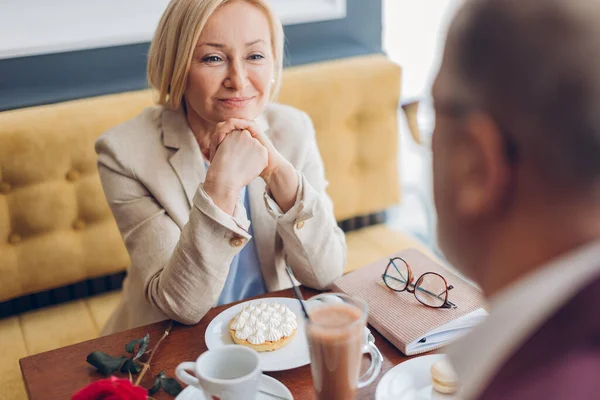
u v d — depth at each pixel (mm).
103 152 1413
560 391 411
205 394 858
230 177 1200
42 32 1979
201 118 1417
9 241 1864
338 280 1240
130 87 2119
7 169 1797
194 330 1159
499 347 460
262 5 1346
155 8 2090
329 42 2373
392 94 2193
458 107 481
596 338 426
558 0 438
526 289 464
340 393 860
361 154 2217
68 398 987
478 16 465
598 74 424
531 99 440
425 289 1166
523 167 460
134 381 1009
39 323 1879
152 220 1342
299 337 1102
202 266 1160
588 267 441
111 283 2043
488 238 501
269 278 1445
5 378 1655
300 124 1524
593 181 437
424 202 2582
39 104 2012
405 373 986
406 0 2455
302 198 1269
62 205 1883
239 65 1317
